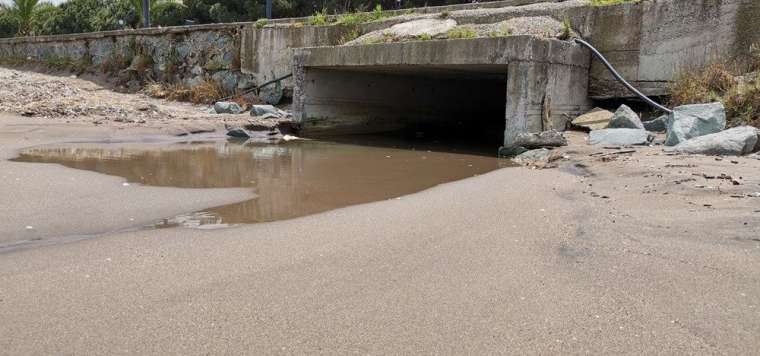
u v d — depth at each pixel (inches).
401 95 581.6
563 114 409.1
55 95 636.7
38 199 235.0
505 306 132.5
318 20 604.7
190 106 645.3
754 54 377.4
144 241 181.8
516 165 346.9
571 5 448.5
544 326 122.5
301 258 165.6
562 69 401.4
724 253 158.6
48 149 378.9
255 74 655.8
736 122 343.0
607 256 162.7
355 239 184.7
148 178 295.4
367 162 371.9
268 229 197.9
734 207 200.1
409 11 568.1
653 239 174.6
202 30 711.1
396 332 120.3
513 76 377.7
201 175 310.7
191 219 214.8
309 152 413.7
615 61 427.2
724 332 117.6
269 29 637.3
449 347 114.1
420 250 173.0
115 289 141.1
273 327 122.1
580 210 215.2
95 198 243.4
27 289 140.6
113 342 114.8
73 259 163.2
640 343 114.7
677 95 386.3
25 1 1342.3
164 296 137.3
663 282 142.6
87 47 866.8
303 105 504.1
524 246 174.9
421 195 258.1
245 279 148.8
